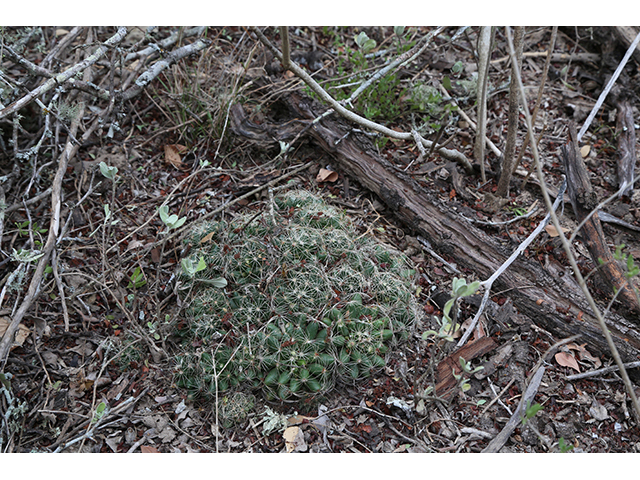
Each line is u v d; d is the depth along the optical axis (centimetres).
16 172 98
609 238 98
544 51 128
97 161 105
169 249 95
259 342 79
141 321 87
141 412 80
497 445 77
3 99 100
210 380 79
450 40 118
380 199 103
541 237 98
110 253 95
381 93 113
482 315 89
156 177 105
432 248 97
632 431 80
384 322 82
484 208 101
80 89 97
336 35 126
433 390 78
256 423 79
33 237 95
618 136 112
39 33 117
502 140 112
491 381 84
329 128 105
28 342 86
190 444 78
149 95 112
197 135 111
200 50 115
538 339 87
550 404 82
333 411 80
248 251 85
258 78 114
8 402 79
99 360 84
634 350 84
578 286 92
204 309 83
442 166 106
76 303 89
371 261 88
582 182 89
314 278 82
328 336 79
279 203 93
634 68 121
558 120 116
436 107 113
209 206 100
